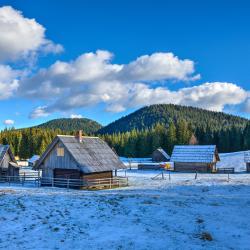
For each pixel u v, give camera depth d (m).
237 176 59.25
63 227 18.77
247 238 19.33
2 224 18.52
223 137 140.00
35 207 22.50
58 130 165.25
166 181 50.28
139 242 17.02
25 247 15.38
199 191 38.47
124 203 26.06
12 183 49.38
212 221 22.67
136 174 65.31
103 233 18.23
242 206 28.59
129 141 149.12
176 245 16.97
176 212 24.30
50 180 45.06
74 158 42.53
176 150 75.69
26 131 149.38
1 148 55.34
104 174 46.03
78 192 35.50
